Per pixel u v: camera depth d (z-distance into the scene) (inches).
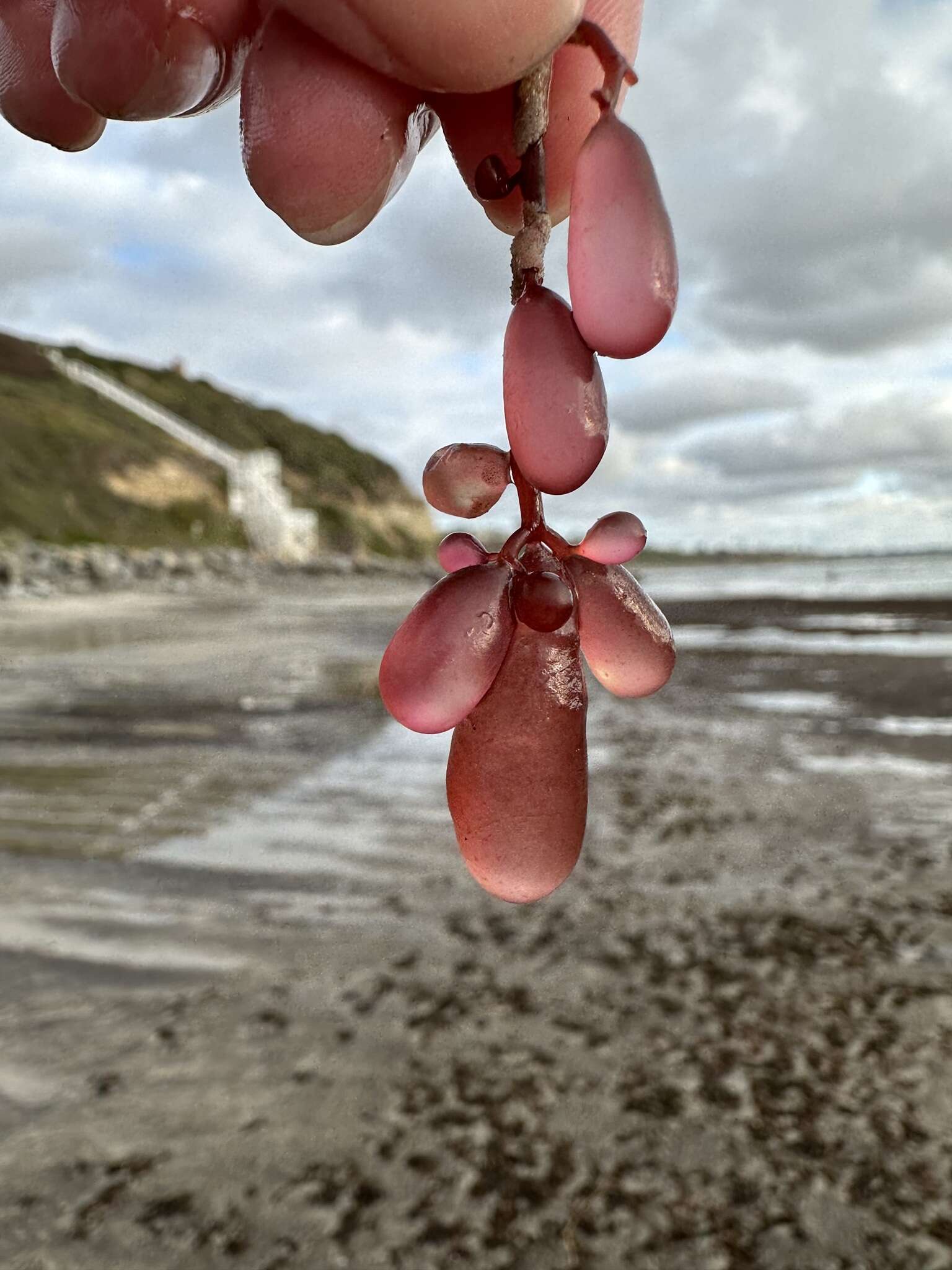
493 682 10.5
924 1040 88.4
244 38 9.3
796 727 267.1
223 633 633.6
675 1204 67.5
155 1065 85.0
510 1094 80.7
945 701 308.8
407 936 114.0
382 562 2212.1
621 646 10.7
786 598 1136.8
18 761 214.4
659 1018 93.7
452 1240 64.4
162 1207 67.0
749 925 117.5
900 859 142.4
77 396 2185.0
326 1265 62.2
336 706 299.4
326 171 9.4
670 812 171.6
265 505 2046.0
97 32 8.4
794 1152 72.9
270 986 100.6
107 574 1354.6
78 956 107.9
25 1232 64.7
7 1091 80.7
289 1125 76.4
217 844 150.9
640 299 8.5
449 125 9.8
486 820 10.6
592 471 9.3
